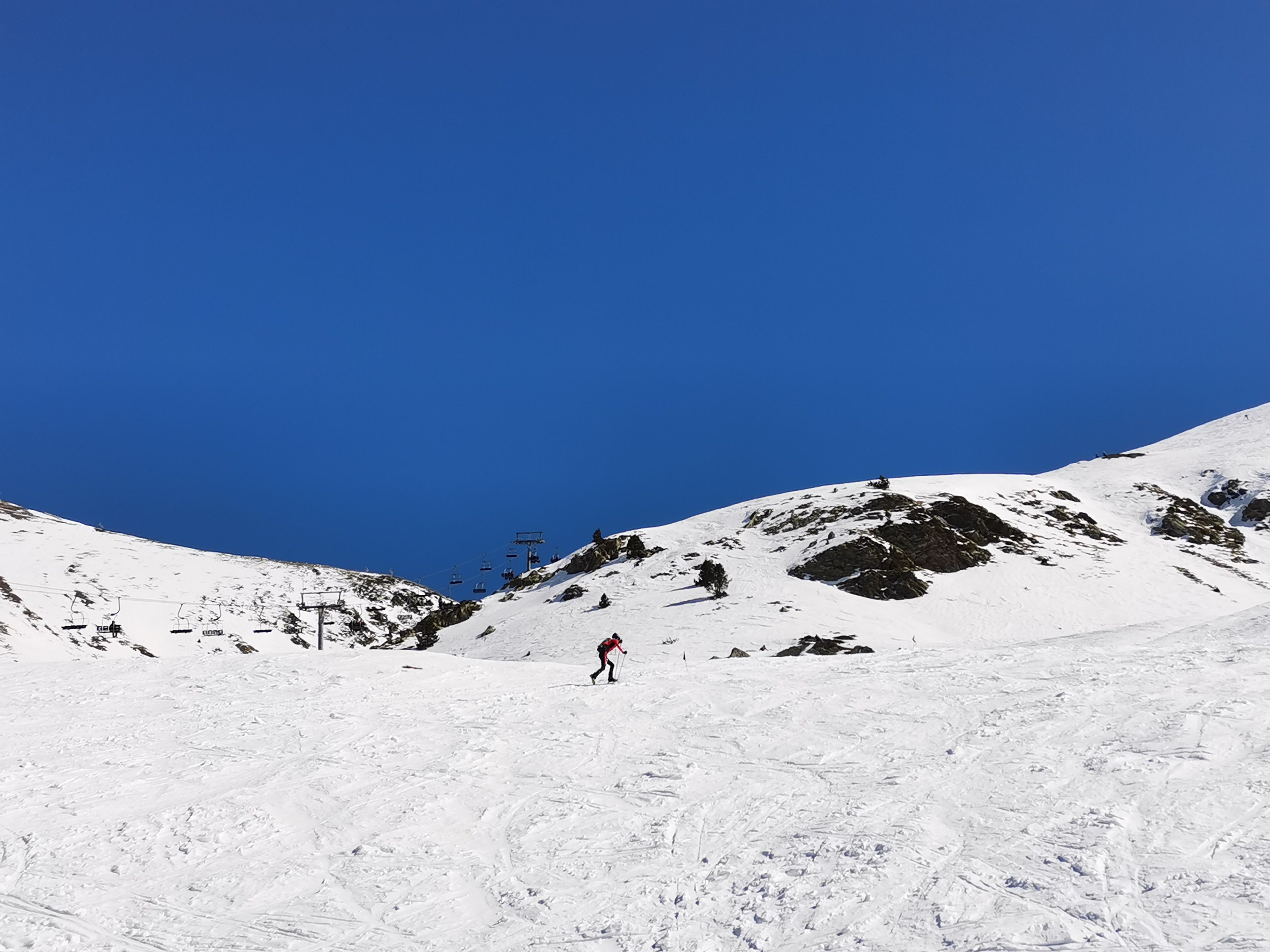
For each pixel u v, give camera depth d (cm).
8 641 8244
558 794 1741
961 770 1655
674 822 1548
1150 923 1009
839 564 8512
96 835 1598
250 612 11494
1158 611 7719
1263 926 970
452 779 1862
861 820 1448
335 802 1741
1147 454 14162
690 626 7562
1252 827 1238
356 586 13388
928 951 1020
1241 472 11944
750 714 2261
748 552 9531
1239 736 1650
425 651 9394
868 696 2350
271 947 1184
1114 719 1873
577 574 10425
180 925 1255
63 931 1241
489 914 1254
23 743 2258
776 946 1087
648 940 1143
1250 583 8712
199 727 2392
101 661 3581
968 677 2472
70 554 12225
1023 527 9869
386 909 1284
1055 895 1106
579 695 2653
